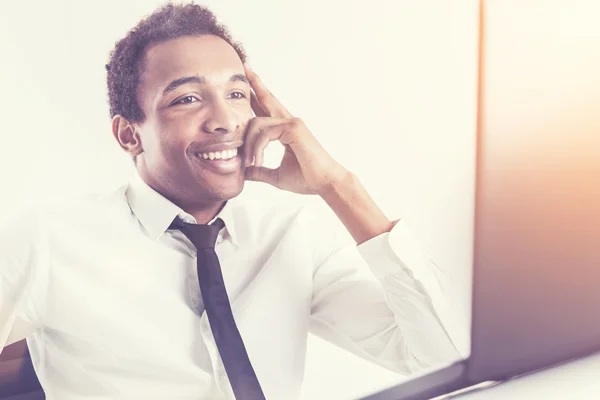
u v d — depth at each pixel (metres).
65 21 1.23
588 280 1.94
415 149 1.66
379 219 1.50
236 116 1.39
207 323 1.35
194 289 1.35
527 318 1.84
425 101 1.67
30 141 1.21
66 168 1.25
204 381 1.34
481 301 1.76
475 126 1.75
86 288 1.27
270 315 1.43
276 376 1.42
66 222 1.25
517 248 1.83
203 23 1.36
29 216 1.22
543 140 1.85
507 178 1.80
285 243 1.45
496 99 1.77
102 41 1.26
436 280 1.55
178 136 1.33
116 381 1.29
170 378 1.32
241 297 1.40
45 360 1.24
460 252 1.73
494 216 1.78
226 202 1.40
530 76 1.82
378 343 1.52
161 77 1.31
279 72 1.46
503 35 1.77
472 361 1.70
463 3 1.71
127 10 1.28
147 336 1.31
